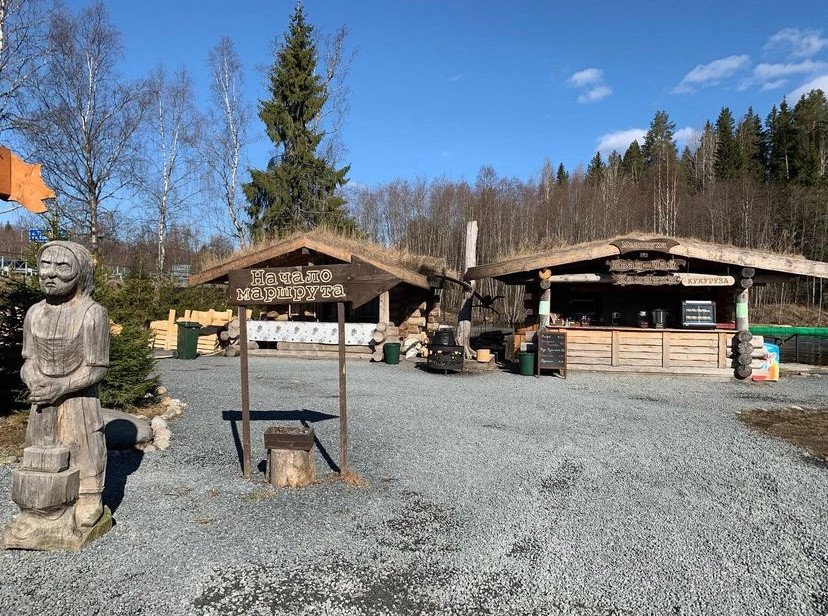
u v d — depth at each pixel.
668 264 13.59
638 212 51.38
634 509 5.11
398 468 6.17
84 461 4.23
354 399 10.13
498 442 7.33
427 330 20.59
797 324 39.22
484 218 51.78
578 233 49.69
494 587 3.72
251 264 16.19
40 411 4.14
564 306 17.16
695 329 14.58
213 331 18.25
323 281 5.75
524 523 4.76
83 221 25.97
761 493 5.57
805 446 7.43
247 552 4.13
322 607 3.44
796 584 3.81
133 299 20.05
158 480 5.59
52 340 4.04
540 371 14.05
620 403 10.40
